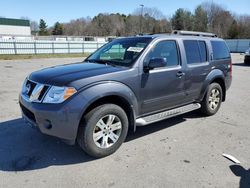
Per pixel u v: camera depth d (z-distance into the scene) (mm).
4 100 6918
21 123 5051
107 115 3652
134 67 3949
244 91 8891
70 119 3301
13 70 14055
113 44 4828
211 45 5570
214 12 74375
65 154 3807
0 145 4066
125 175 3266
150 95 4215
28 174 3266
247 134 4703
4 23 63000
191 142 4309
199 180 3176
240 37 63938
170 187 3023
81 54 29422
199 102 5449
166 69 4422
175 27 76938
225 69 5945
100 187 3008
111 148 3768
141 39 4523
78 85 3367
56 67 4242
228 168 3471
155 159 3693
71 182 3102
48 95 3377
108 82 3605
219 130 4891
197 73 5090
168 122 5297
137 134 4613
